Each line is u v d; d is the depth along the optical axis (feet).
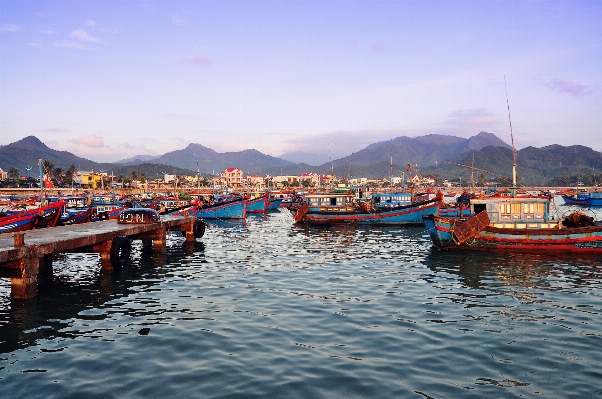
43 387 36.19
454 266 87.86
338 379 37.17
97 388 35.86
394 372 38.52
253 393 34.73
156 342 46.11
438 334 48.08
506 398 34.04
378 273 82.07
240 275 81.35
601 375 37.99
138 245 123.85
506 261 91.86
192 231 131.34
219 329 50.06
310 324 51.67
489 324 51.47
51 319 54.75
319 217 188.65
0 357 42.70
